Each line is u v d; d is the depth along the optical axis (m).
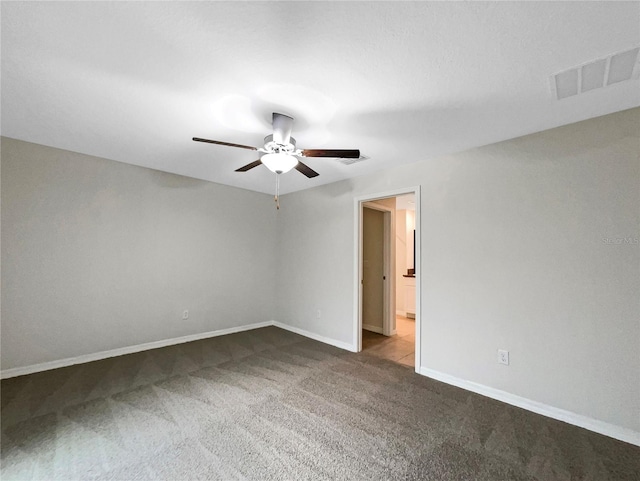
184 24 1.32
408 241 6.01
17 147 2.80
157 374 2.90
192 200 4.05
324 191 4.21
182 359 3.32
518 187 2.45
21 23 1.32
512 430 2.04
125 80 1.77
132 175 3.52
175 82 1.78
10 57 1.56
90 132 2.56
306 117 2.18
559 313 2.22
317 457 1.74
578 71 1.60
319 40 1.40
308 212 4.45
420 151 2.84
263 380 2.80
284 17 1.27
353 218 3.78
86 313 3.19
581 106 1.97
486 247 2.61
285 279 4.81
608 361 2.01
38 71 1.68
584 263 2.12
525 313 2.37
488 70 1.61
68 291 3.08
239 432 1.97
